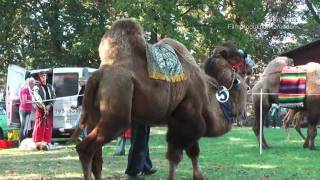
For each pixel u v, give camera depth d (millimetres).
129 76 6820
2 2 30828
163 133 20422
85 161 6797
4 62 31266
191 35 29047
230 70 8805
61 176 9328
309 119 13812
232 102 8750
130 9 27391
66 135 18203
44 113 14742
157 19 27594
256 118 14305
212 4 29984
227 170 9828
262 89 14289
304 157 12000
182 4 30266
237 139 17094
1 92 32344
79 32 30688
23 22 30141
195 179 8453
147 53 7129
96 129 6797
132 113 7051
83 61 30938
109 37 7129
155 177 9078
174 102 7523
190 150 8406
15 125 17250
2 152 14016
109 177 9086
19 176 9336
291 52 30156
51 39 30688
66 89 17781
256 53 39312
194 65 7977
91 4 31641
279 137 17844
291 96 13836
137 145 8812
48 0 31109
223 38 30375
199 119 7863
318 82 13727
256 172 9594
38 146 14672
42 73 15828
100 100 6812
